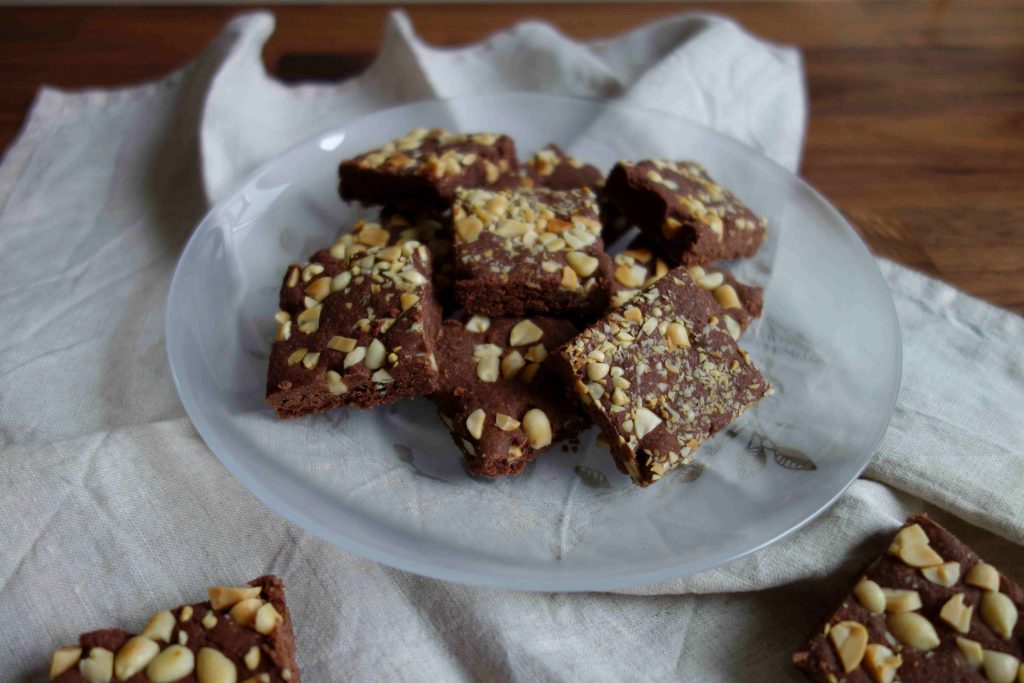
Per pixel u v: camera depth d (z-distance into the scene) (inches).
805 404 15.0
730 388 14.6
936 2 23.3
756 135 19.5
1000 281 17.4
